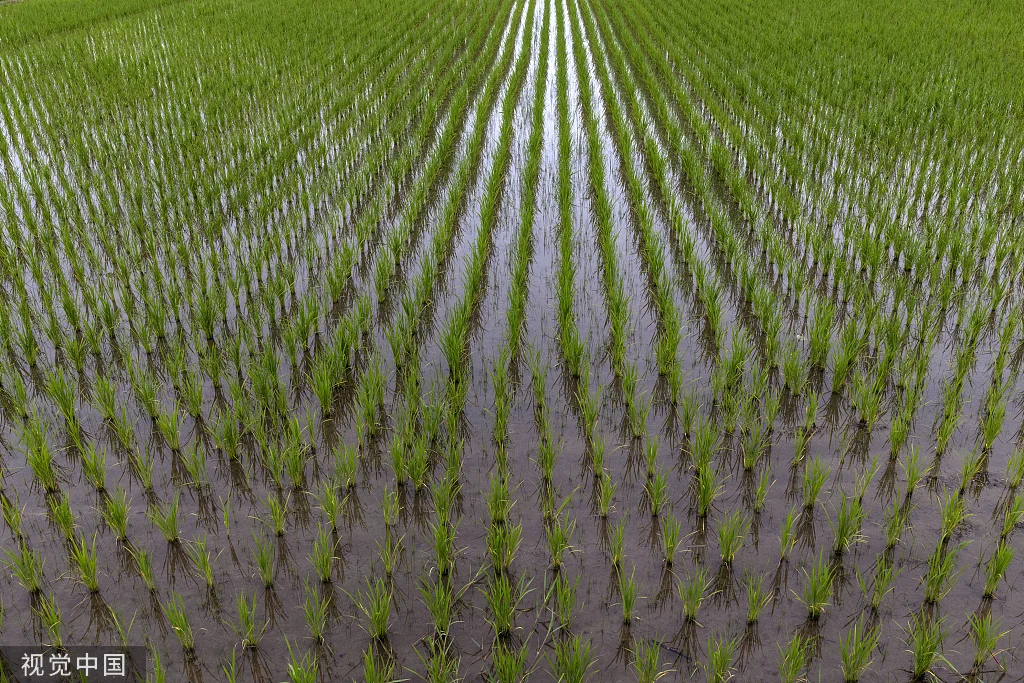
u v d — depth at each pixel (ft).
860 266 23.71
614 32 63.00
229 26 62.80
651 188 30.96
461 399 17.31
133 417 17.06
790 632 11.95
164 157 31.73
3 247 23.82
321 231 26.94
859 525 13.89
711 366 19.15
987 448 15.43
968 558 13.16
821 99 40.29
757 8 70.59
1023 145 31.83
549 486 14.80
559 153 33.50
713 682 11.02
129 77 45.70
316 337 20.53
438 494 14.01
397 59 52.95
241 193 28.17
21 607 12.46
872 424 16.43
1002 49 49.83
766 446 16.05
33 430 15.10
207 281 23.17
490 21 73.61
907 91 40.45
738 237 26.48
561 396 18.10
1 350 19.35
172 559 13.39
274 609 12.46
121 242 25.58
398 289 23.32
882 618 12.14
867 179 29.89
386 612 11.82
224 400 17.71
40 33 59.41
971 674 11.21
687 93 43.06
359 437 15.97
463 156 34.65
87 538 13.83
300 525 14.20
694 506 14.55
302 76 46.68
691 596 12.03
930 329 19.62
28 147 32.58
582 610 12.44
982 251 23.21
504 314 21.93
